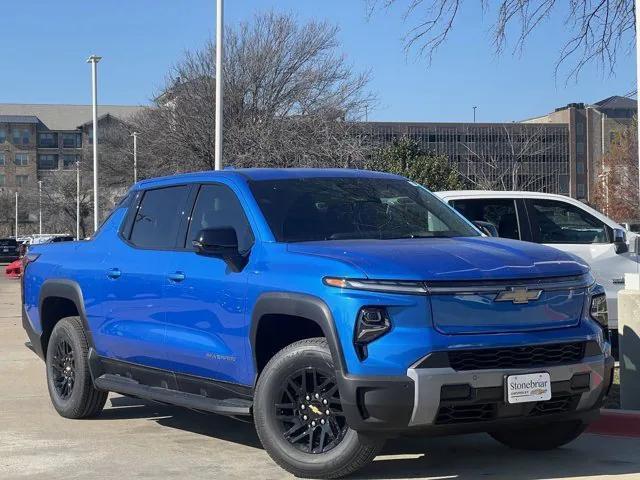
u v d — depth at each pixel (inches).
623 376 296.0
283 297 217.9
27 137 4906.5
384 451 256.4
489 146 1897.1
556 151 2672.2
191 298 249.3
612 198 1734.7
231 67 1146.0
